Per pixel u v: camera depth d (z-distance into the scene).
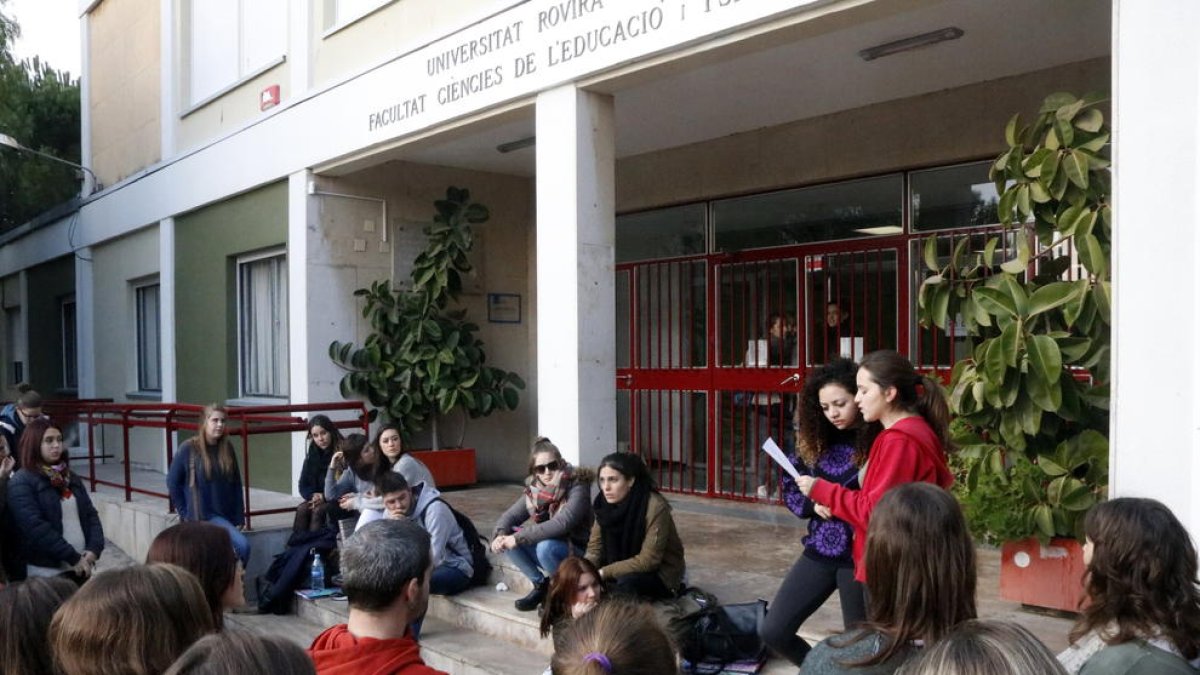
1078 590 4.00
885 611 1.91
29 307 14.42
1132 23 3.28
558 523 4.85
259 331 8.85
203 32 9.45
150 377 10.98
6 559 4.85
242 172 8.53
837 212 6.79
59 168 14.30
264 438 8.55
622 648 1.63
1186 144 3.15
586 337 5.42
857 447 3.17
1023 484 4.00
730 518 6.70
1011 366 3.83
